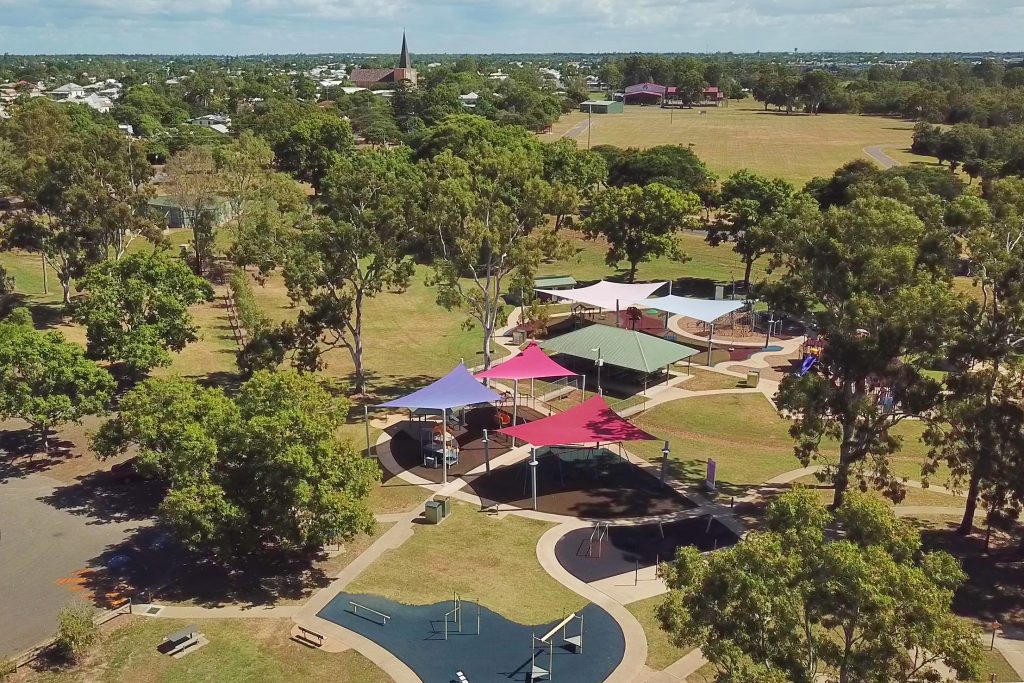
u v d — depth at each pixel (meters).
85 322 52.47
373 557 36.50
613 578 34.84
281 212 79.75
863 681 19.17
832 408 37.97
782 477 45.19
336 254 51.69
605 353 58.69
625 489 43.41
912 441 50.53
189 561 35.91
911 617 18.53
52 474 44.03
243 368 52.88
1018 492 33.28
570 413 45.28
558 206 57.81
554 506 41.41
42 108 112.88
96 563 35.50
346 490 34.22
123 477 43.16
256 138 142.25
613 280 89.50
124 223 70.06
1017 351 38.28
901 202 44.31
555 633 30.92
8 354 43.09
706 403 56.31
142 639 30.30
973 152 141.50
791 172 150.12
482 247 56.09
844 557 18.69
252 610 32.31
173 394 39.34
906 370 36.16
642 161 122.00
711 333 65.06
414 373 61.88
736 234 83.75
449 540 38.00
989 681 27.78
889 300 35.91
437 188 54.50
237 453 34.00
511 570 35.47
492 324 57.19
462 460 46.91
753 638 20.19
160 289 54.66
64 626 28.94
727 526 39.31
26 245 69.25
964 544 37.22
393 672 28.59
